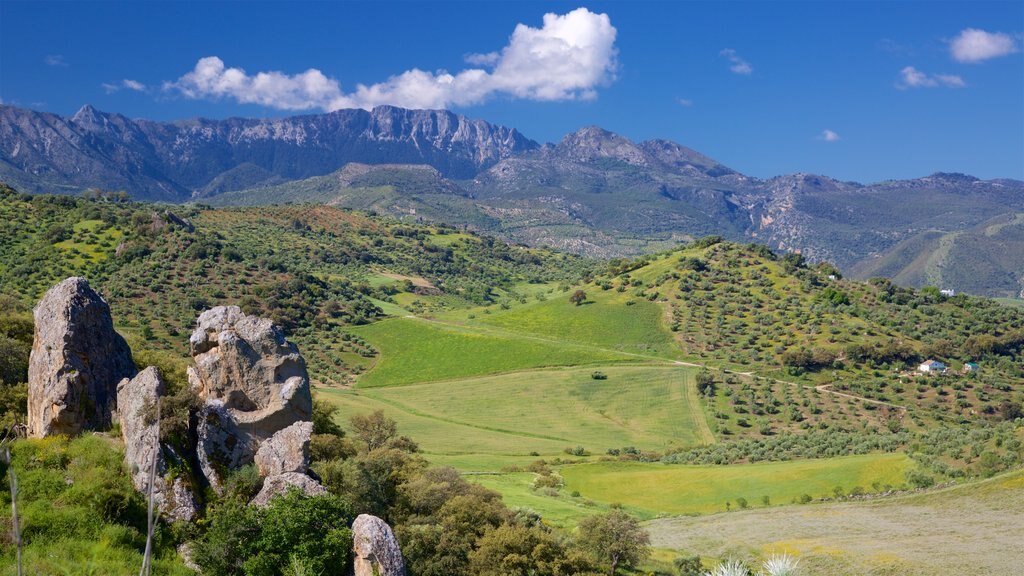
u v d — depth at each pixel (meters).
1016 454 89.94
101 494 32.12
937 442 105.38
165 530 32.22
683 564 68.12
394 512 51.94
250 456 35.62
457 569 49.59
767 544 74.19
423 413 156.88
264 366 37.75
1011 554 65.38
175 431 34.25
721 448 131.75
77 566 28.72
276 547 31.53
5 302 70.75
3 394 42.00
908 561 65.81
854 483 92.44
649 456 131.25
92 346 38.16
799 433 148.00
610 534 65.56
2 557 28.53
